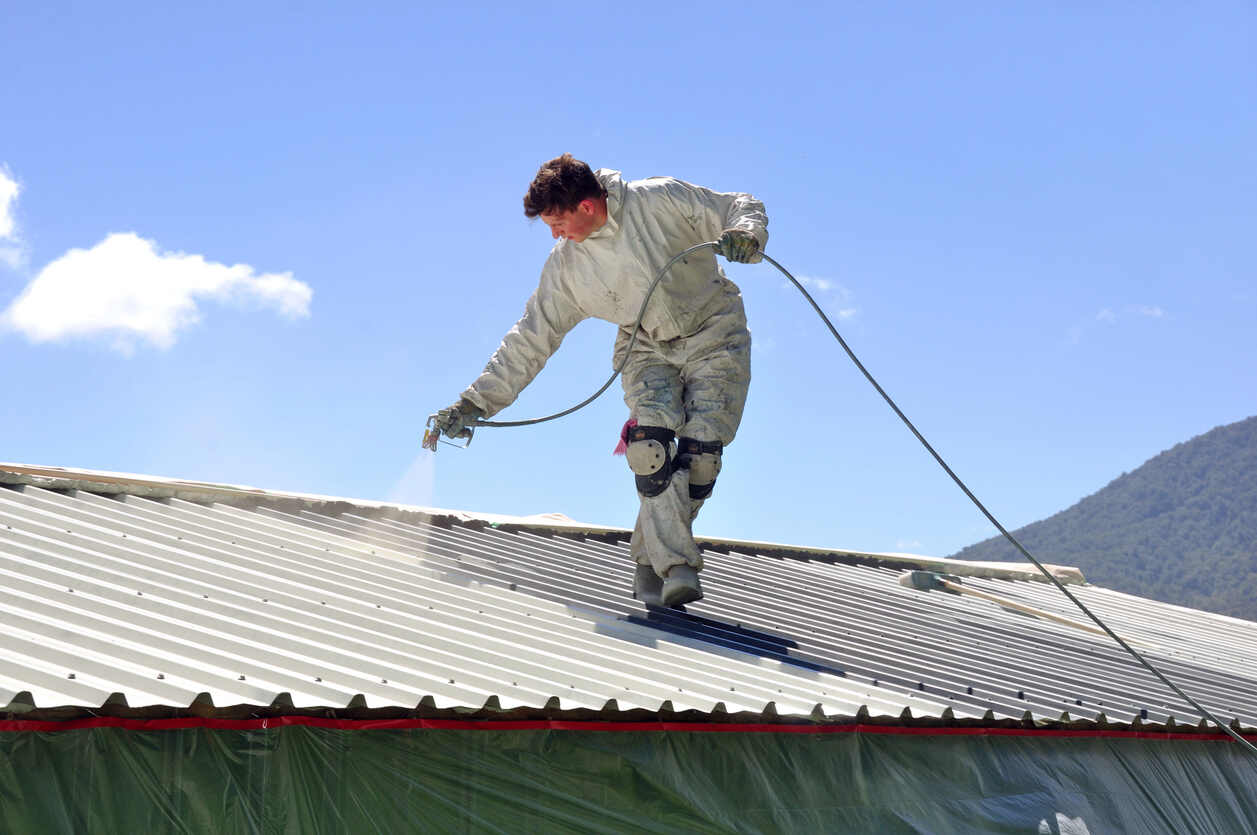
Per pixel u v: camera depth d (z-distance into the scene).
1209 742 6.30
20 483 5.94
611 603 6.25
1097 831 5.46
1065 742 5.61
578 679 4.46
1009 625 8.57
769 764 4.55
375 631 4.64
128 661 3.67
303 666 3.94
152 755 3.38
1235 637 10.80
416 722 3.81
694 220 5.69
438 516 7.88
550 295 5.86
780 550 9.92
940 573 11.02
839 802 4.69
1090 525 164.88
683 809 4.26
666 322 5.73
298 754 3.59
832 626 7.02
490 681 4.17
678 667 5.00
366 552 6.31
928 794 4.97
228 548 5.57
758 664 5.48
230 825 3.43
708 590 7.31
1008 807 5.20
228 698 3.45
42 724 3.24
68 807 3.22
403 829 3.70
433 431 5.83
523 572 6.66
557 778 4.03
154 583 4.62
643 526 6.02
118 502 6.10
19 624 3.76
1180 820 5.90
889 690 5.50
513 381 5.88
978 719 5.09
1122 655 8.09
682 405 5.90
